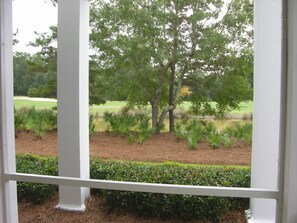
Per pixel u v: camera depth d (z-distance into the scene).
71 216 2.92
